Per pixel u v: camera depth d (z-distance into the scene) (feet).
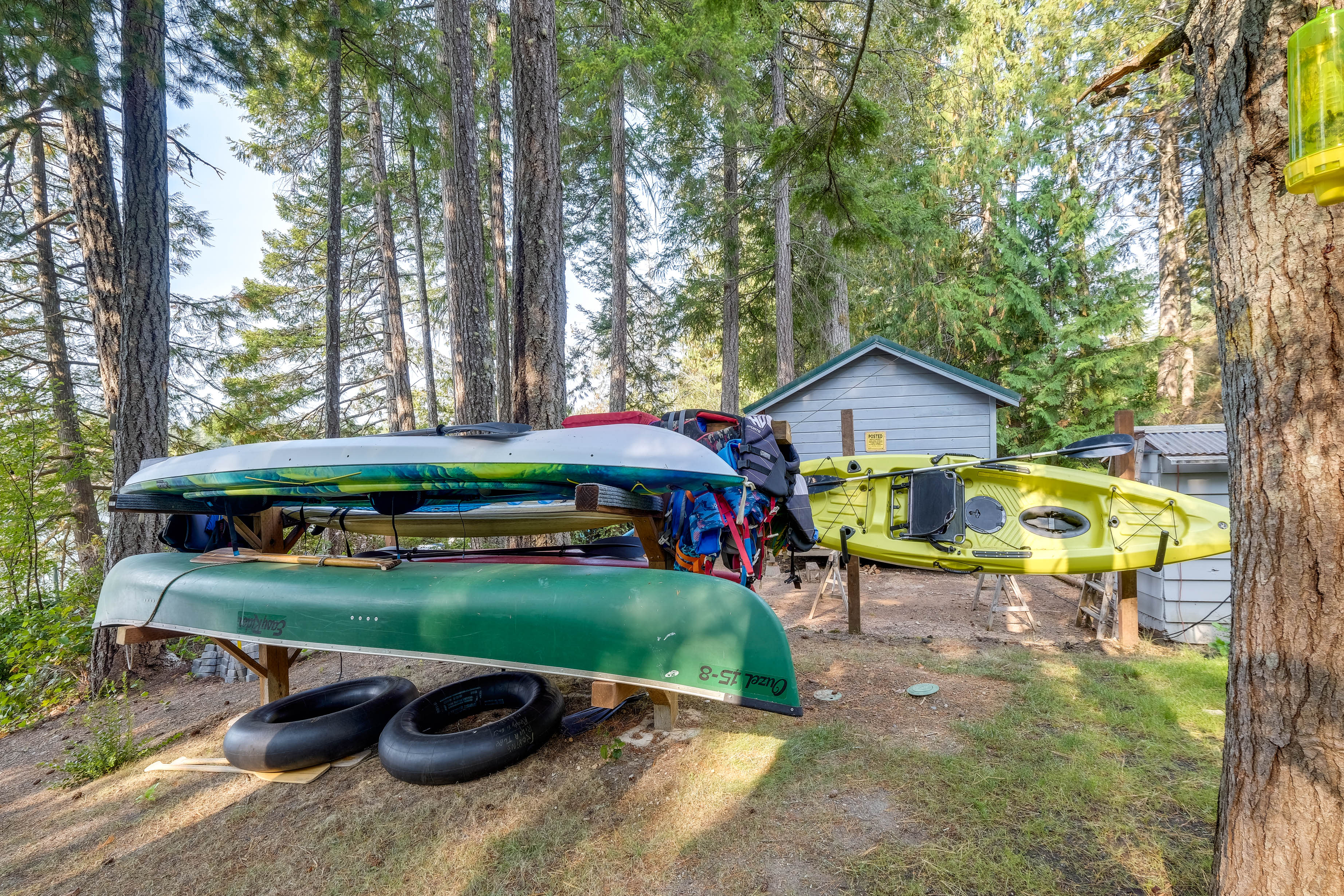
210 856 8.86
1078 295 46.37
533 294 18.48
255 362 47.03
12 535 22.94
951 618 19.36
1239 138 4.94
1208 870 6.75
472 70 26.63
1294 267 4.61
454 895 7.59
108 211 20.95
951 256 50.16
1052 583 24.58
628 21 37.37
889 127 38.60
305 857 8.55
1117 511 15.61
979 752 9.78
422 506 14.42
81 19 16.46
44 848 9.68
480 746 10.02
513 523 15.26
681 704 12.52
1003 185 49.67
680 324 48.83
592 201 50.70
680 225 45.70
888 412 28.48
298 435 58.70
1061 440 44.52
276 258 61.87
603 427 10.68
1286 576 4.70
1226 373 5.31
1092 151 50.39
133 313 18.43
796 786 9.16
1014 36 50.24
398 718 11.09
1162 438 17.46
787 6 27.58
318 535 24.66
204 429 44.52
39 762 14.20
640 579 9.67
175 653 19.01
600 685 9.43
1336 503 4.43
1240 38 4.86
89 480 34.71
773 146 12.83
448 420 71.05
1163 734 10.04
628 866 7.79
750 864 7.60
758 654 8.57
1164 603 15.96
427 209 55.01
